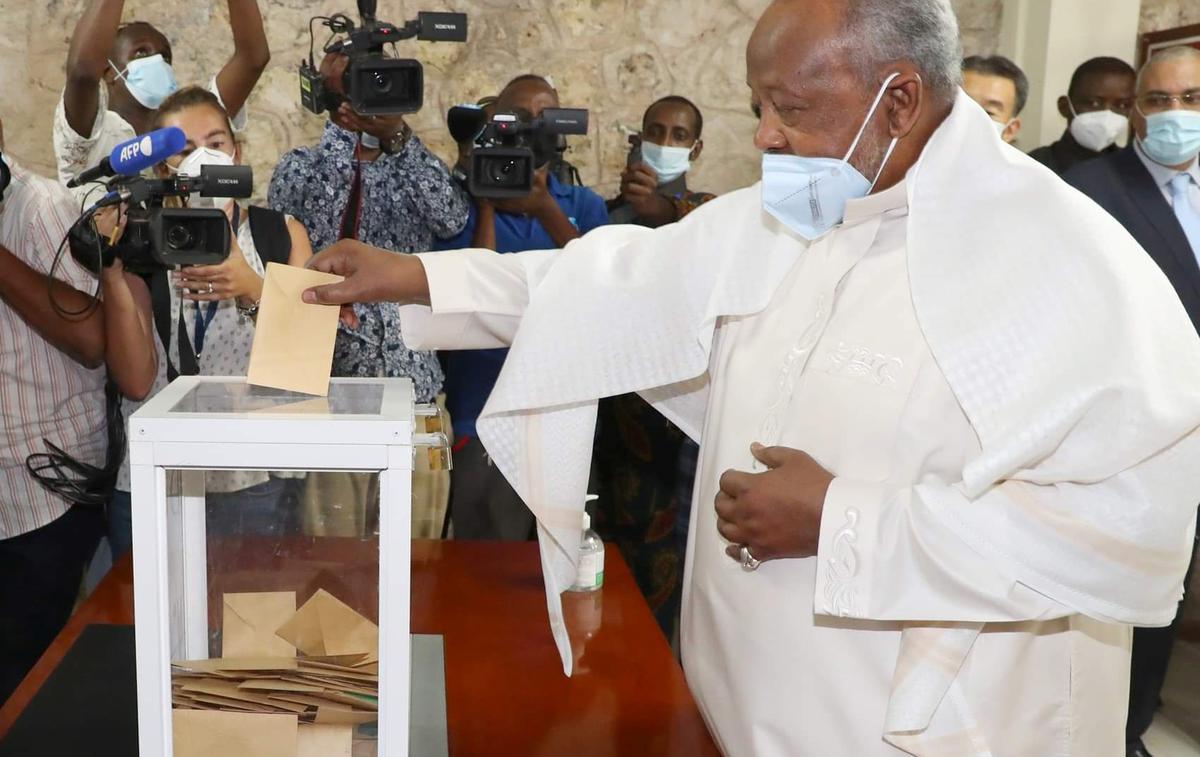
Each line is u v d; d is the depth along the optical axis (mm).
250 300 2109
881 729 1129
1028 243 1103
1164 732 2812
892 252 1214
